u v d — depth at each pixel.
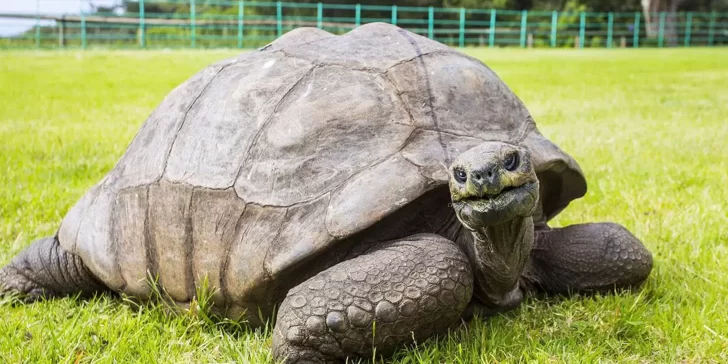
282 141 2.75
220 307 2.87
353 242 2.57
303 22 33.03
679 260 3.69
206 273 2.80
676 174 5.84
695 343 2.75
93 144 7.32
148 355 2.75
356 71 2.91
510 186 2.20
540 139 3.01
